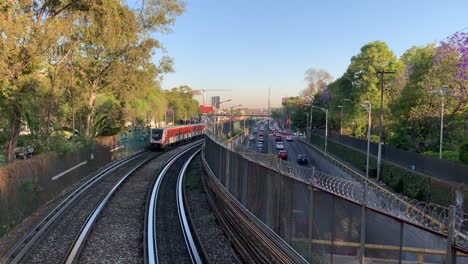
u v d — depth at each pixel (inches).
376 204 271.0
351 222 285.3
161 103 3545.8
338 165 1694.1
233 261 512.7
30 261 490.3
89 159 1283.2
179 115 5068.9
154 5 1440.7
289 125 5546.3
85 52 1406.3
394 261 241.4
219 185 778.8
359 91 2268.7
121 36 1282.0
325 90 3420.3
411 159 1406.3
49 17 975.0
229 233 601.6
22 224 668.1
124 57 1520.7
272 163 536.7
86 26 1121.4
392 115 1825.8
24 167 726.5
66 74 1301.7
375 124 2367.1
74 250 525.7
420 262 229.0
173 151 2212.1
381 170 1573.6
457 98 1402.6
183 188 1037.8
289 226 392.5
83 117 1642.5
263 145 3250.5
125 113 2057.1
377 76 2206.0
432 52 1526.8
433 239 226.4
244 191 596.7
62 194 933.2
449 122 1476.4
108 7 1053.2
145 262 492.1
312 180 347.3
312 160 2377.0
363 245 263.4
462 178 1034.7
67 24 988.6
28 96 909.2
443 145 1465.3
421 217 232.8
